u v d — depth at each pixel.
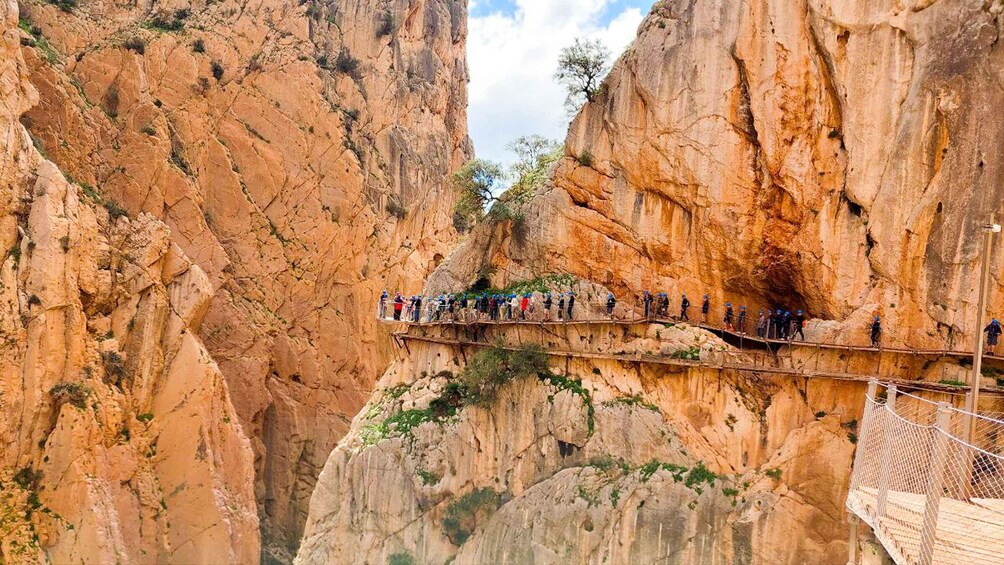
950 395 31.62
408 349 45.06
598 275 42.16
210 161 71.06
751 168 37.88
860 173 35.03
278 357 69.44
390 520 40.12
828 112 36.25
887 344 34.00
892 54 34.31
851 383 34.44
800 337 36.66
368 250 74.12
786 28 37.00
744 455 35.47
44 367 50.91
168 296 58.56
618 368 38.62
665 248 40.38
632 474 36.38
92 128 64.56
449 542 39.31
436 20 90.81
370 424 43.28
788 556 33.22
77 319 52.66
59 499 49.09
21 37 61.19
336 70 79.50
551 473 38.53
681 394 37.28
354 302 72.31
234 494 56.72
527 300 41.44
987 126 31.78
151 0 76.00
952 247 32.50
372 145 79.00
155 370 56.16
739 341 39.03
